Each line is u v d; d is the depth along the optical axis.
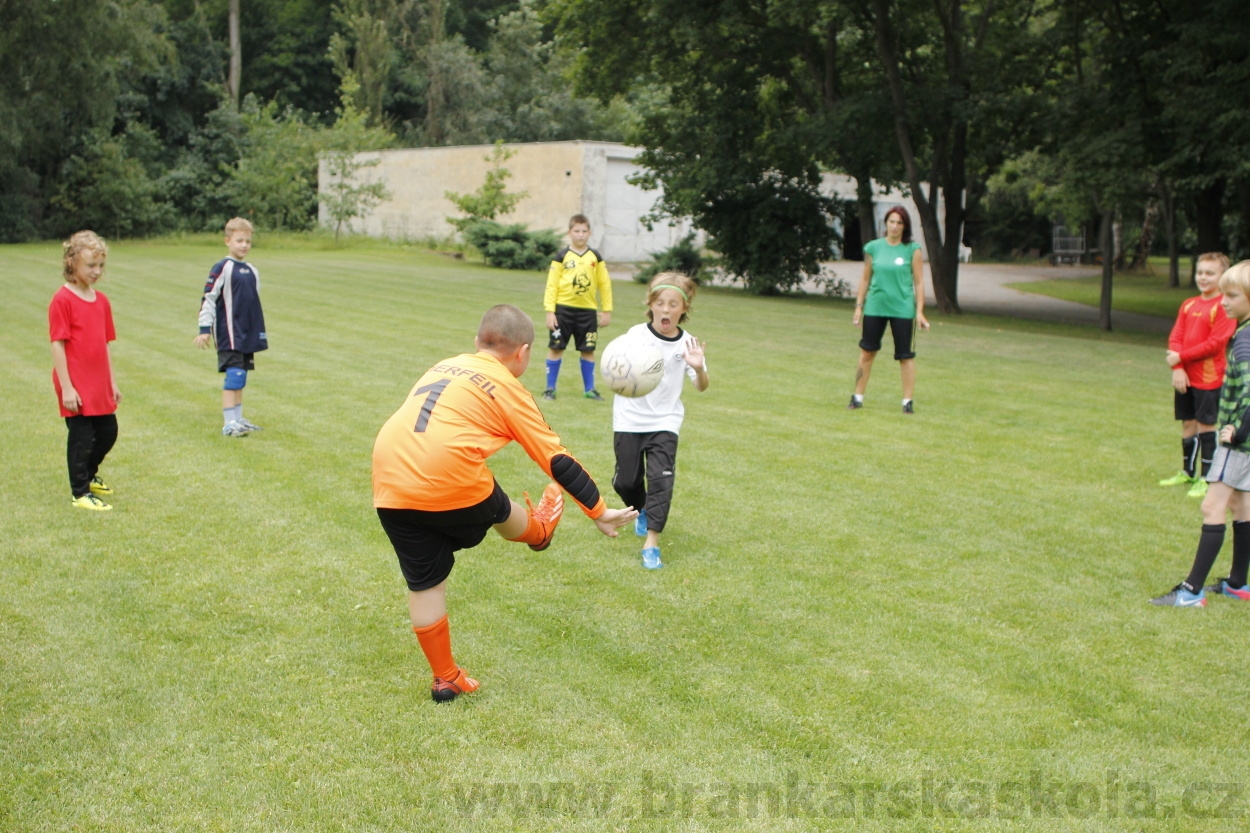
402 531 3.58
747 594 4.82
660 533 5.39
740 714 3.67
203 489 6.30
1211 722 3.71
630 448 5.32
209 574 4.89
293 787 3.14
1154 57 17.86
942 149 22.48
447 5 55.62
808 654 4.18
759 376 11.39
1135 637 4.45
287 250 34.34
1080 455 7.88
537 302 18.75
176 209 41.41
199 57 46.06
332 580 4.85
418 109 54.78
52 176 38.50
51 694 3.69
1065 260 48.88
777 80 25.69
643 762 3.34
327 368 10.86
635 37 23.84
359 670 3.95
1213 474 4.83
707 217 26.33
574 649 4.18
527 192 32.62
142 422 8.15
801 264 25.86
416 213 38.69
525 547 5.43
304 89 55.44
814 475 7.04
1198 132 17.66
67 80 34.84
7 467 6.70
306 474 6.69
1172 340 7.09
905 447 7.99
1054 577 5.17
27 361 10.94
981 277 39.88
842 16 21.16
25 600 4.52
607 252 34.72
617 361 5.09
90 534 5.43
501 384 3.66
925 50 25.12
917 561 5.35
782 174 25.88
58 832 2.89
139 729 3.46
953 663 4.13
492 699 3.74
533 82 52.75
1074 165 19.23
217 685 3.79
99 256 5.69
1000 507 6.39
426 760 3.32
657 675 3.96
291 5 54.03
